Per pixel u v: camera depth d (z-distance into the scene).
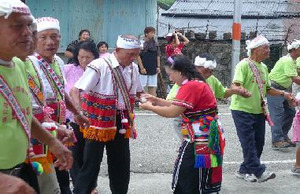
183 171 4.23
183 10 23.95
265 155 7.38
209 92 4.23
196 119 4.20
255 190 5.76
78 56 5.27
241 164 6.18
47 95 3.87
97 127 4.54
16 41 2.56
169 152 7.34
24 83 2.79
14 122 2.61
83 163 4.84
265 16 23.09
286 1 24.03
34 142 3.45
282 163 6.97
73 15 12.26
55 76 3.94
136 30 12.66
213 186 4.26
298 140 6.49
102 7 12.42
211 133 4.16
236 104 5.93
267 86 6.18
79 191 4.69
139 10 12.62
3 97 2.55
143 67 11.04
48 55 3.89
